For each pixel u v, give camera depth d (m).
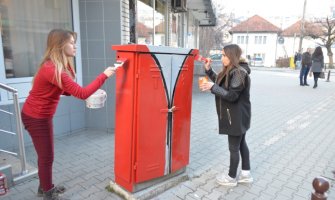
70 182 3.31
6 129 4.04
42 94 2.51
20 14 4.30
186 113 3.18
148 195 2.97
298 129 5.80
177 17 10.98
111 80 4.95
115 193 3.07
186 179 3.40
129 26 5.30
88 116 5.25
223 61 3.05
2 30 4.07
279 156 4.29
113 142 4.66
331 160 4.17
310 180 3.52
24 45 4.39
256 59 47.47
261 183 3.42
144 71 2.67
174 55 2.89
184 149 3.28
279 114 7.19
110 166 3.76
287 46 52.66
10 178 3.12
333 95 10.58
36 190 3.09
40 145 2.63
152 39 7.68
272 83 15.14
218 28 39.34
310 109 7.88
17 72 4.33
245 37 53.97
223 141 4.90
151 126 2.86
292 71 28.03
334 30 39.16
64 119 4.89
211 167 3.81
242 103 3.04
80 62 5.02
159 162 3.01
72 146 4.46
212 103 8.62
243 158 3.39
